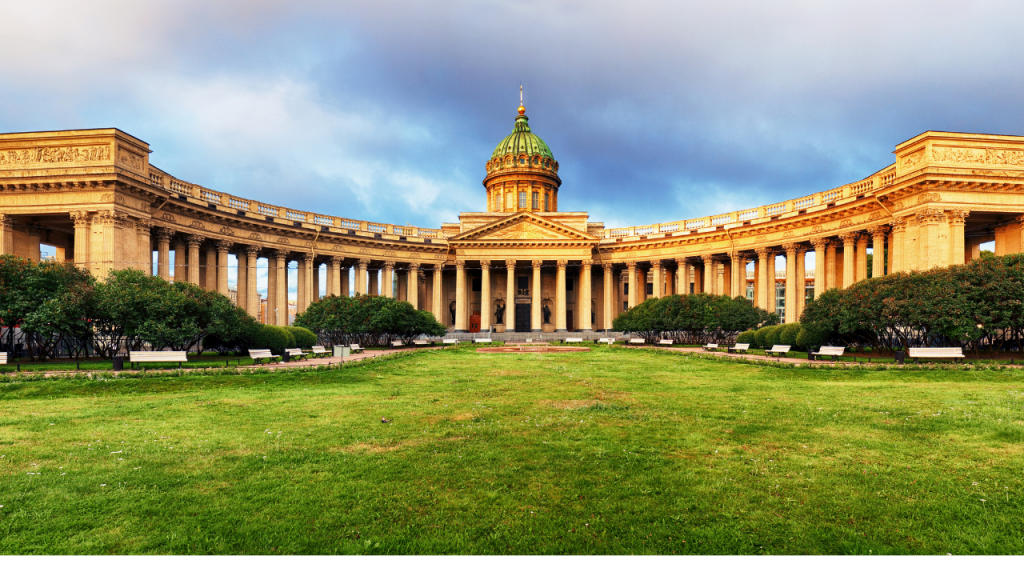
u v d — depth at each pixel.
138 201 38.31
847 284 45.22
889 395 16.31
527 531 6.83
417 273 66.44
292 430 12.06
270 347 31.59
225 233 48.47
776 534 6.75
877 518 7.21
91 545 6.39
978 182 35.44
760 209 55.41
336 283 59.94
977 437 11.07
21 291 25.41
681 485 8.40
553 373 23.53
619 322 55.44
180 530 6.82
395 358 31.59
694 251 60.84
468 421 13.01
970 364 23.23
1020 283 24.69
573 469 9.17
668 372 23.77
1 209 36.06
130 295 25.97
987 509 7.42
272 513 7.36
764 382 20.00
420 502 7.75
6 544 6.40
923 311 25.66
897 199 38.91
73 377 19.73
